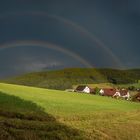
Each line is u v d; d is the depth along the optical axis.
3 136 33.12
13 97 61.53
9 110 47.59
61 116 52.78
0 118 41.22
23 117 45.84
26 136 35.31
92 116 59.09
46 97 74.06
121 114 69.19
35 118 46.81
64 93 99.69
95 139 41.75
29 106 55.38
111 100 103.38
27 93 75.75
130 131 51.19
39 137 36.81
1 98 57.62
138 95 139.38
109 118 61.00
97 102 87.12
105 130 47.97
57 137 38.66
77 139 39.88
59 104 65.69
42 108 56.16
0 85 88.38
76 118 54.12
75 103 73.06
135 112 76.75
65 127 44.16
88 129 46.38
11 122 39.50
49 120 47.69
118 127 52.09
